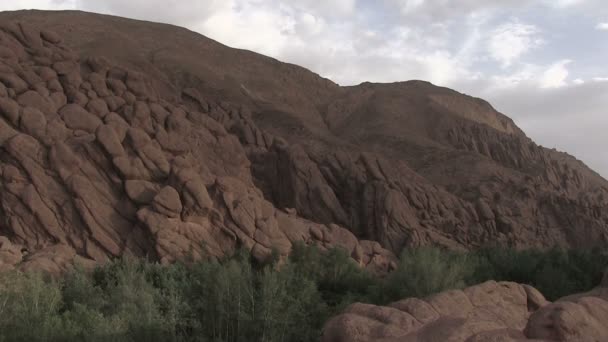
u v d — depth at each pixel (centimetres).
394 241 3931
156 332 1599
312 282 2116
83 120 3145
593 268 3434
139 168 2923
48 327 1497
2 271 2027
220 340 1596
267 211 2973
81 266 2211
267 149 5291
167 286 1991
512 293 1505
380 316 978
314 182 4253
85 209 2711
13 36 3747
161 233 2645
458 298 1273
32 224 2684
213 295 1783
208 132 3916
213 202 2888
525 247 4522
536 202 5284
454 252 3316
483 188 5388
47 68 3469
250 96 8538
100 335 1488
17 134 2861
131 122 3422
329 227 3394
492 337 758
